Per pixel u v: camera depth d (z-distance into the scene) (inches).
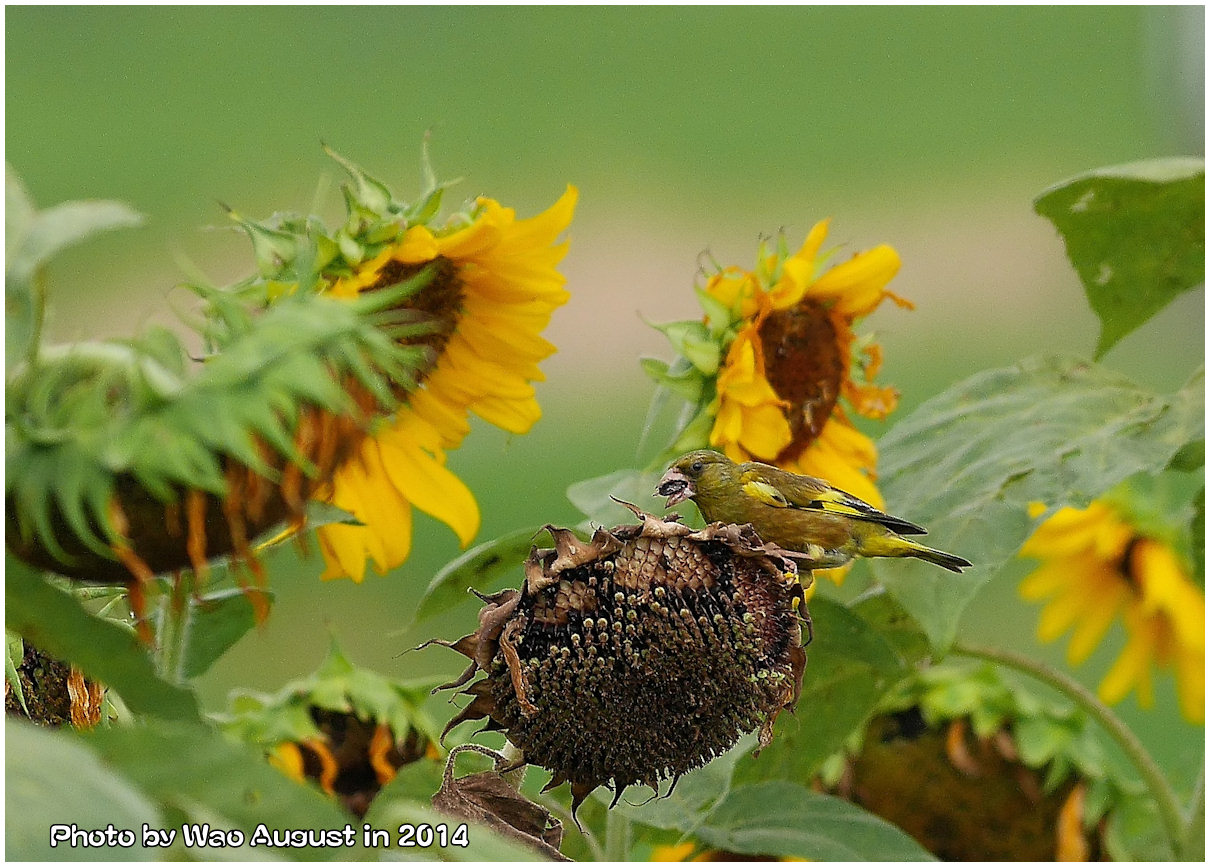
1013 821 132.3
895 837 128.5
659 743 119.7
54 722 121.4
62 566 116.3
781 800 129.0
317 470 116.3
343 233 125.6
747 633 119.9
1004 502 130.6
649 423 130.6
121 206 115.3
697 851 132.3
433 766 121.0
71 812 93.4
